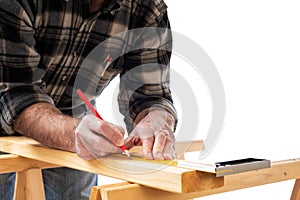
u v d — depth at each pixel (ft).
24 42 4.52
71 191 5.92
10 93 4.42
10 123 4.42
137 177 3.38
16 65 4.49
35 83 4.59
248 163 3.25
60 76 5.11
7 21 4.43
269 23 6.66
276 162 3.96
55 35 4.79
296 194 4.19
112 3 4.79
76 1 4.75
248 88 6.84
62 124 4.08
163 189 3.21
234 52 6.95
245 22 6.85
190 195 3.55
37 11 4.63
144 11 5.07
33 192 4.75
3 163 4.40
